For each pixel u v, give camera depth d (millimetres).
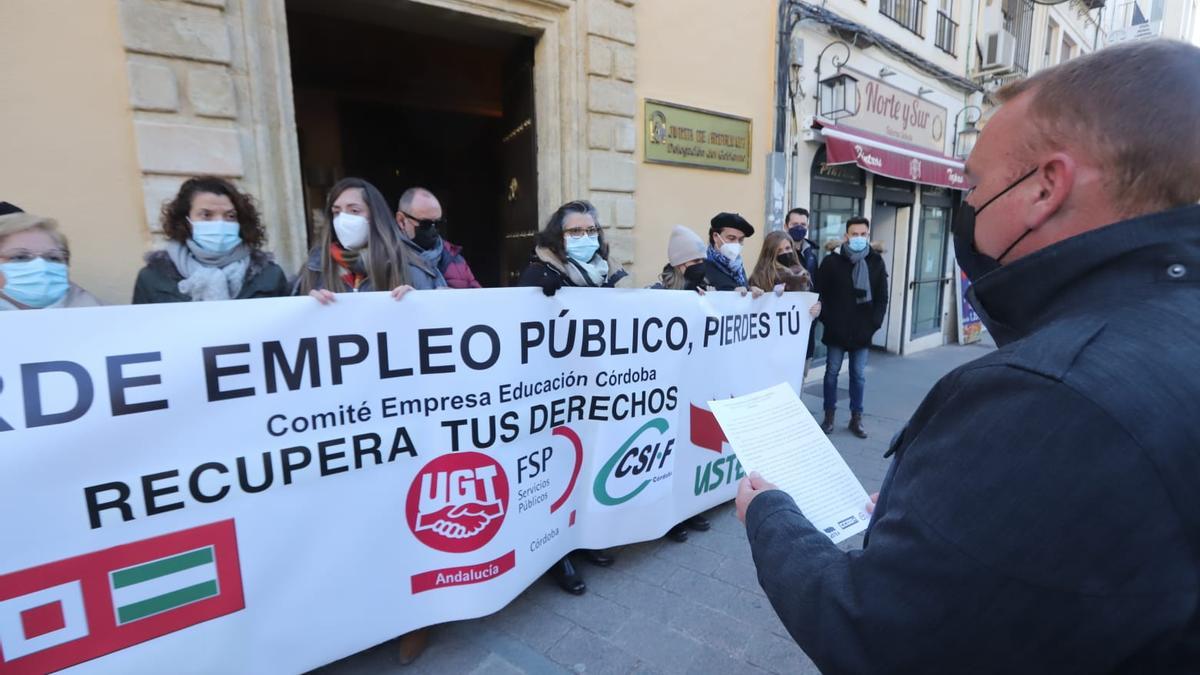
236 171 2824
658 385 2430
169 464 1391
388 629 1787
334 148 6734
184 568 1434
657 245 4664
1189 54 605
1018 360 585
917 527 597
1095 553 508
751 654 2010
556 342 2076
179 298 2023
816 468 1157
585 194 4195
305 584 1618
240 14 2807
